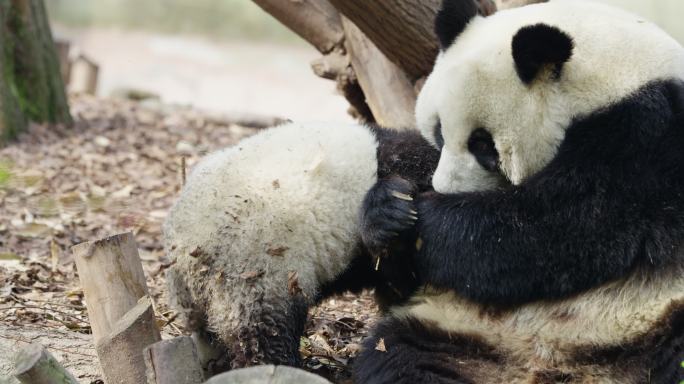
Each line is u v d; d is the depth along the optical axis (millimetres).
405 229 12609
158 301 16812
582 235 11805
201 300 12508
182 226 12508
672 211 11750
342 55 18625
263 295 12086
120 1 78688
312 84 57219
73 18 75312
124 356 11609
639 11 56375
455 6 12977
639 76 11836
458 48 12852
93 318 12258
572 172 11805
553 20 12414
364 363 12430
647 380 11414
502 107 12117
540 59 11688
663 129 11680
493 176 12656
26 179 25219
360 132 13609
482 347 12344
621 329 11773
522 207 12070
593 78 11875
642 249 11773
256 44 70312
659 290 11656
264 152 12875
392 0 15273
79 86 42562
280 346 12117
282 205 12273
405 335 12570
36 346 10227
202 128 34500
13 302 16219
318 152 12805
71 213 22781
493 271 12211
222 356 12992
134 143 30641
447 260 12469
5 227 21203
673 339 11344
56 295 16922
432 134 13117
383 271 13305
